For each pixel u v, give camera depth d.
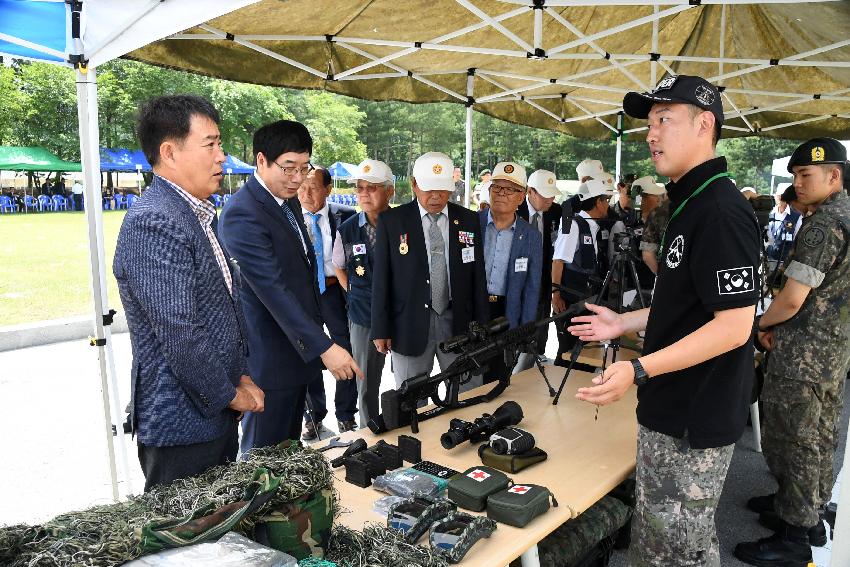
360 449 2.17
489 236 3.96
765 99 7.21
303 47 4.78
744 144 35.94
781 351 2.81
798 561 2.80
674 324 1.83
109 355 3.04
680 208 1.79
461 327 3.45
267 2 3.68
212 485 1.38
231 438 1.90
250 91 34.91
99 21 2.63
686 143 1.76
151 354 1.67
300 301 2.62
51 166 32.22
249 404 1.90
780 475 2.86
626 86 7.11
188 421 1.70
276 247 2.52
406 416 2.54
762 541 2.89
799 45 5.04
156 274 1.59
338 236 4.27
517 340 2.83
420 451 2.21
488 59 5.67
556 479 2.05
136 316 1.66
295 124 2.47
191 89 33.72
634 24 3.76
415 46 4.59
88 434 4.33
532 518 1.75
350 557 1.43
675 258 1.80
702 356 1.66
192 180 1.75
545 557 2.24
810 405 2.74
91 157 2.88
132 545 1.14
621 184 6.82
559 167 41.44
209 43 4.35
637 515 1.96
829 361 2.72
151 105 1.71
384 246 3.37
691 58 4.95
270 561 1.14
